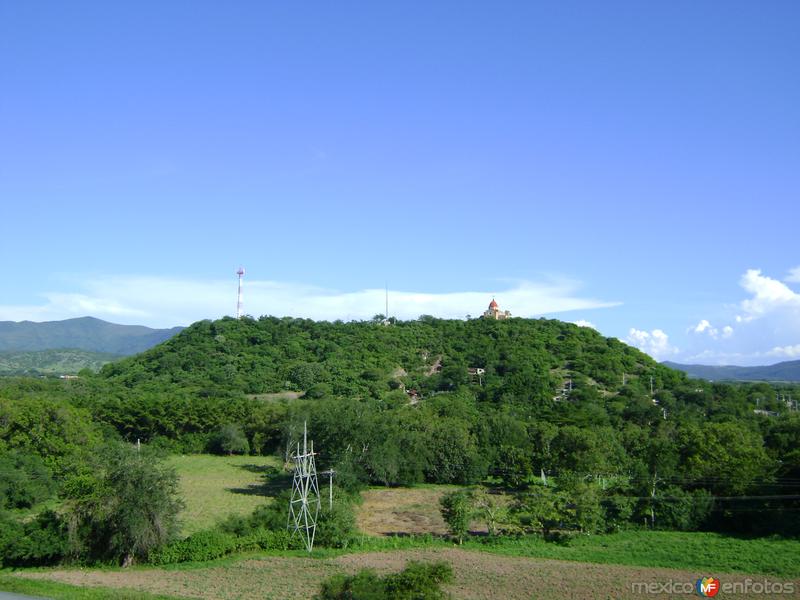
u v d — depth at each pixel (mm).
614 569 51188
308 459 72750
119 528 55125
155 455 60125
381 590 39156
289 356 171125
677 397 152625
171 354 169750
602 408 129875
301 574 50531
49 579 50812
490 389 146875
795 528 62188
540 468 94375
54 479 80562
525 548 58594
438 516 74750
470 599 43625
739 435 75500
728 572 50094
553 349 179375
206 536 57188
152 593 45844
